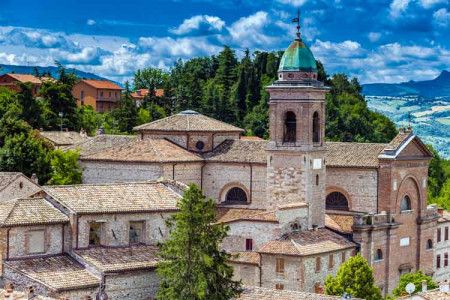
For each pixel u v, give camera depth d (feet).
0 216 293.64
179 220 284.61
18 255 292.61
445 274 462.19
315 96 386.93
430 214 435.12
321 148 389.39
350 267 333.42
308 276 350.84
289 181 384.27
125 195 323.57
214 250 286.66
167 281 286.87
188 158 398.42
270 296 284.61
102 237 309.22
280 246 352.90
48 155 501.97
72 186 318.04
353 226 386.52
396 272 411.13
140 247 315.58
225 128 421.18
